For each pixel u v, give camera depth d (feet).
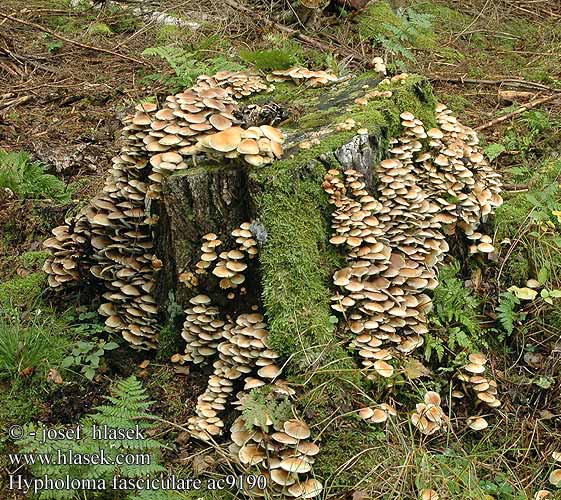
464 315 4.90
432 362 4.70
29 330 4.80
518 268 5.33
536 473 4.25
